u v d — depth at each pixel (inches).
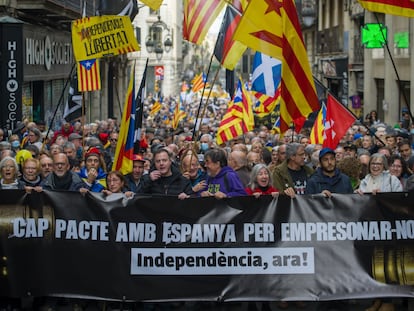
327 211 297.6
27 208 298.8
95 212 298.2
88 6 1047.0
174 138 695.7
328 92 468.1
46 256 299.1
